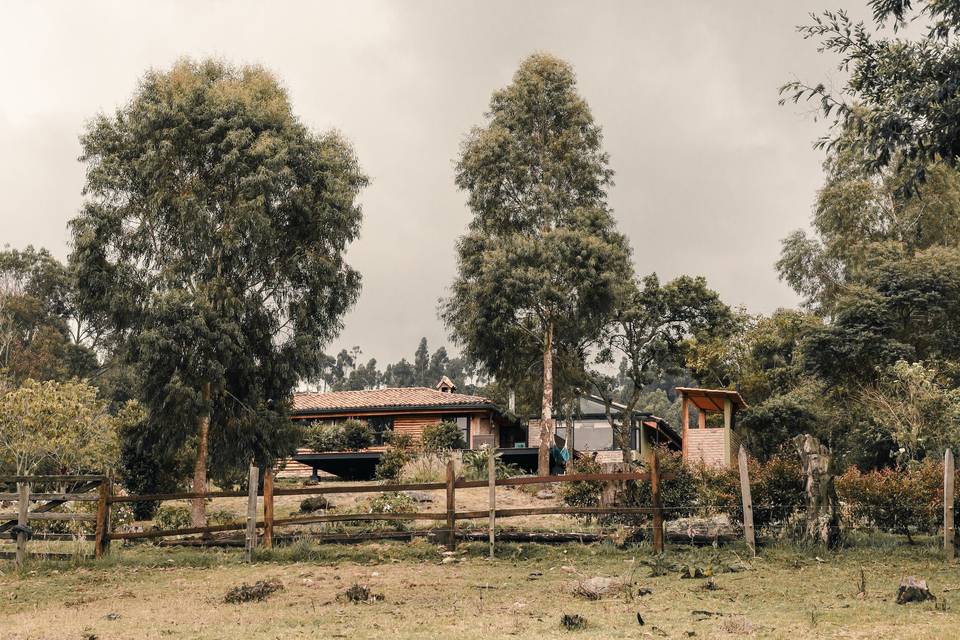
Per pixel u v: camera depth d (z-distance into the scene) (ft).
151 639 33.58
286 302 96.99
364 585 47.16
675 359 151.33
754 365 155.02
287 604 41.73
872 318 124.36
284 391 96.94
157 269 94.17
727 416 119.85
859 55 56.24
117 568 57.82
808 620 34.24
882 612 35.45
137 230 93.91
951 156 53.01
